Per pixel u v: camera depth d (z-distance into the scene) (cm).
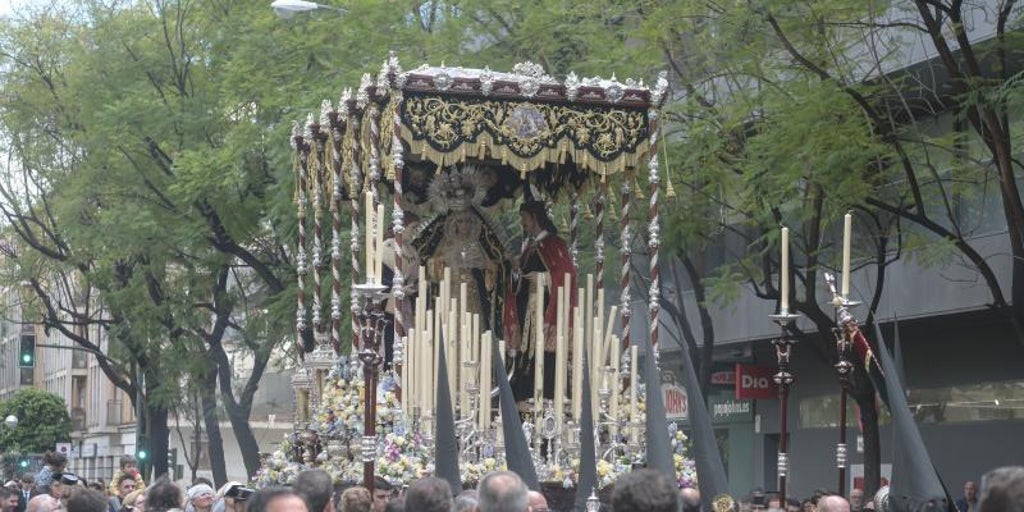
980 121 3269
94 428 13525
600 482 2488
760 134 3562
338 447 2647
